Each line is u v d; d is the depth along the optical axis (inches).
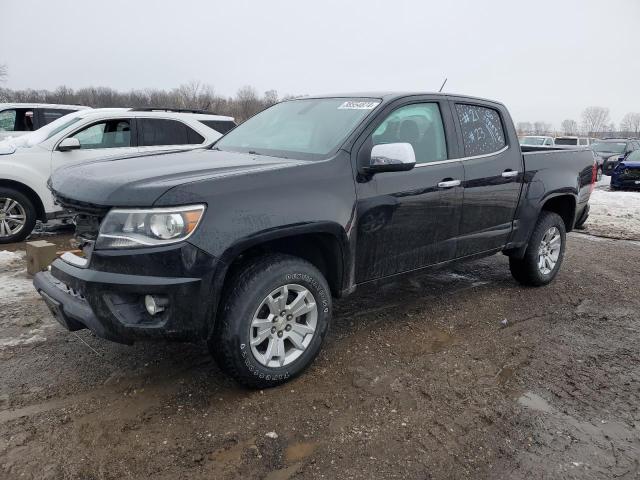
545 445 109.6
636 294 213.6
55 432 108.2
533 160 197.2
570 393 131.3
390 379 134.3
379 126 146.5
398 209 146.7
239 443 106.3
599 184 796.6
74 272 113.8
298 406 120.2
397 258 152.3
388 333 163.9
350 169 136.4
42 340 150.9
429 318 177.9
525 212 195.6
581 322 179.9
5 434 107.0
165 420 113.4
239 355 117.5
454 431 113.1
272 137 159.3
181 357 142.3
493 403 124.9
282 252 132.4
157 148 306.8
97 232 115.8
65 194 118.8
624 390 134.0
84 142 294.4
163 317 109.7
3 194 268.7
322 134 146.8
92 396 122.3
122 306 109.2
